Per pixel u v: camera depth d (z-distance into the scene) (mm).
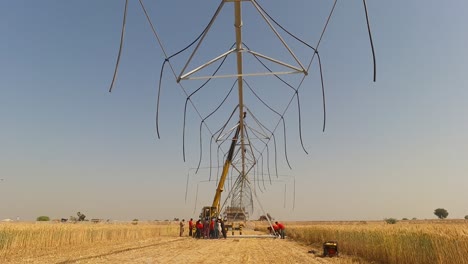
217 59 16141
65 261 19922
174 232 59875
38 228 30594
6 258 21453
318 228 36125
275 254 24422
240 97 24828
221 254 24125
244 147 42344
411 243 17484
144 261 19953
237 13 14719
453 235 15352
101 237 37875
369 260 21688
